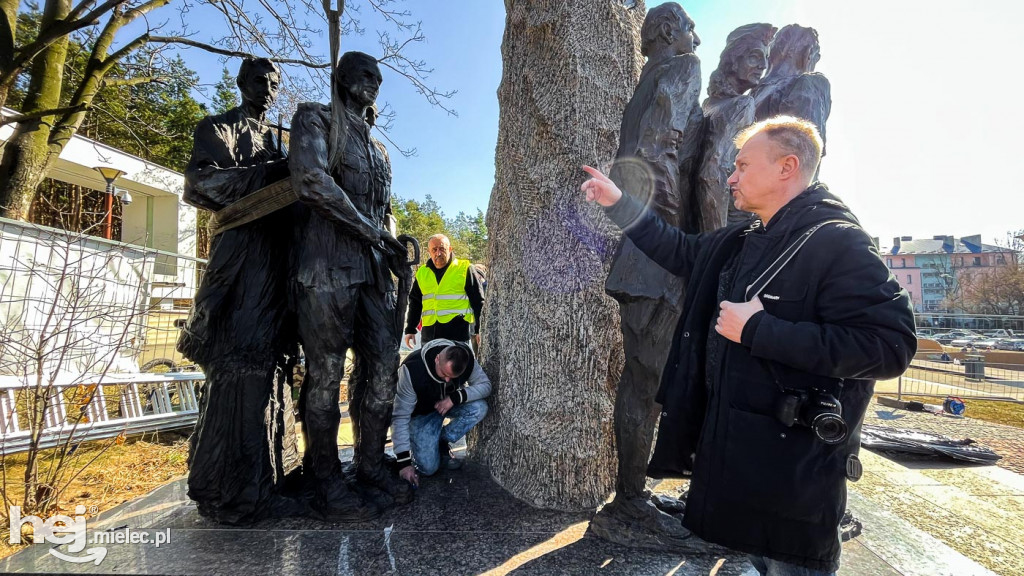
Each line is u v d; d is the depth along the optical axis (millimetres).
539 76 2693
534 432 2473
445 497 2457
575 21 2615
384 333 2352
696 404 1345
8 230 4055
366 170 2277
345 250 2184
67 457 3043
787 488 1086
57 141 7844
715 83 2506
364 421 2375
